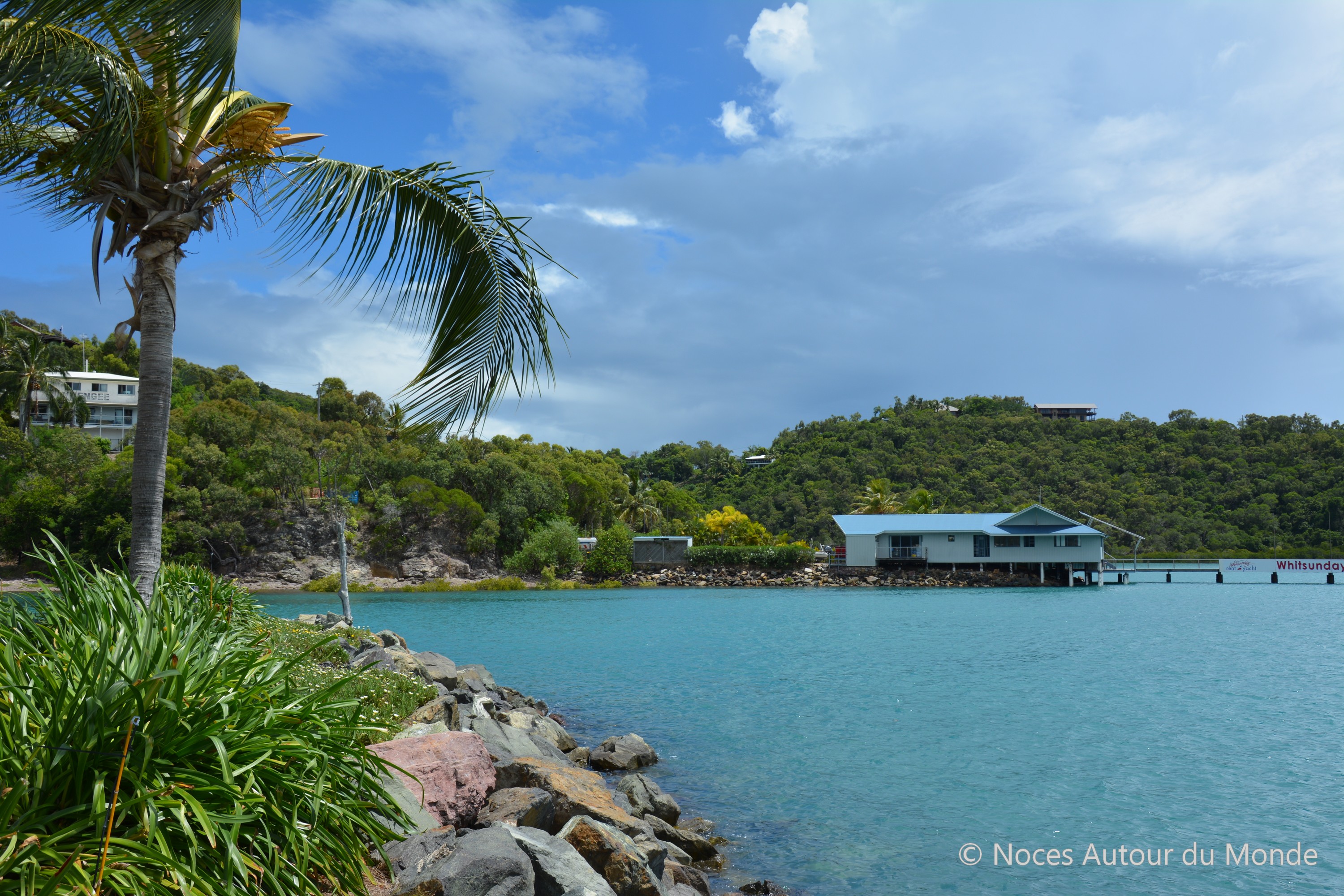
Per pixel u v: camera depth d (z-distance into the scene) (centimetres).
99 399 7344
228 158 718
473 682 1608
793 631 3312
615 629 3422
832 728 1544
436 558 7138
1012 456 13250
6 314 6425
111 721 390
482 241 696
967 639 2994
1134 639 2961
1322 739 1438
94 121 586
